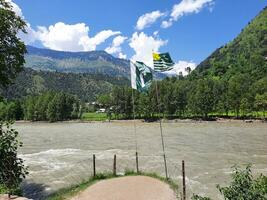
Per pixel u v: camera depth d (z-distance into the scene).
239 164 41.62
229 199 12.90
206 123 123.69
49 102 171.38
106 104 170.88
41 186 31.44
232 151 52.88
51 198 23.97
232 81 142.38
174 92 148.62
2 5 25.81
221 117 137.25
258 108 130.00
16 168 19.56
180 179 33.34
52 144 66.69
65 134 92.62
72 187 25.84
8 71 26.67
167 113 148.75
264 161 43.78
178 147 58.59
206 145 60.81
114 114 172.88
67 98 172.50
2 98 28.02
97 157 47.88
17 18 26.19
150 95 151.00
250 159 45.38
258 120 123.19
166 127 112.75
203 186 30.64
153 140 71.38
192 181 32.56
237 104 133.38
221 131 91.12
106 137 80.94
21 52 26.72
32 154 51.88
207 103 137.12
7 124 20.78
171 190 23.64
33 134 93.81
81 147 61.00
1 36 25.73
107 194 22.64
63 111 169.75
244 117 131.75
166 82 163.25
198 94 138.50
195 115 147.38
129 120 153.50
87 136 84.81
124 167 40.16
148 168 39.31
